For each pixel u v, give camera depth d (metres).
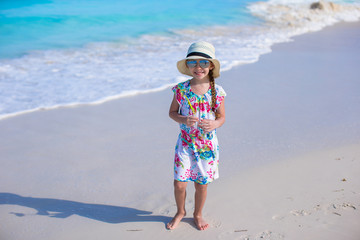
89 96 7.17
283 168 4.50
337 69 8.97
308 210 3.61
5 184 4.31
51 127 5.88
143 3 17.25
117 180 4.39
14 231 3.46
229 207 3.75
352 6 19.56
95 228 3.51
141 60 9.91
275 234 3.29
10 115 6.26
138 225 3.55
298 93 7.29
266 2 19.19
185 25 14.38
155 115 6.37
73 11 15.23
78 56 10.25
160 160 4.86
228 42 12.20
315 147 5.04
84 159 4.90
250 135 5.50
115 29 13.30
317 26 15.55
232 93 7.28
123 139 5.48
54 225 3.56
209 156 3.32
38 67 9.16
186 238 3.34
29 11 14.88
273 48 11.36
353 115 6.14
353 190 3.90
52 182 4.36
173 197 4.04
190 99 3.28
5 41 11.46
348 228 3.31
